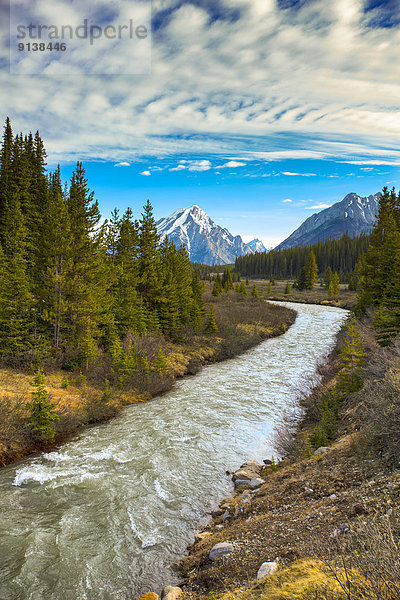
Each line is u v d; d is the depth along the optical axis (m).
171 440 14.60
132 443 14.28
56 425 15.02
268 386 22.97
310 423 15.74
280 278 166.12
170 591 6.24
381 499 6.36
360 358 15.58
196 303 43.03
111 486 10.90
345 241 164.12
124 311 30.06
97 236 26.31
